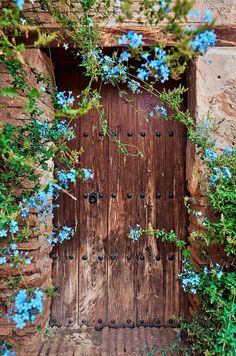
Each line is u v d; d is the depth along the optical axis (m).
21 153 1.29
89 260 1.91
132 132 1.90
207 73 1.64
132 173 1.91
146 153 1.90
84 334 1.79
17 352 1.56
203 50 1.02
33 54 1.61
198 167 1.65
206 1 1.60
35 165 1.46
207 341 1.42
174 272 1.89
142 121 1.90
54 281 1.89
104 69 1.46
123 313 1.90
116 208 1.91
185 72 1.81
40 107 1.56
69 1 1.48
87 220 1.90
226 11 1.61
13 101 1.56
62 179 1.50
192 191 1.72
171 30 1.04
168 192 1.90
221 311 1.40
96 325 1.89
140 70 1.09
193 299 1.72
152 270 1.90
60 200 1.89
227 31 1.63
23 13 1.45
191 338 1.60
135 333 1.80
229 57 1.63
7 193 1.37
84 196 1.90
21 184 1.47
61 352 1.58
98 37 1.53
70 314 1.89
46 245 1.73
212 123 1.60
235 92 1.64
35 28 1.12
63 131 1.46
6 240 1.50
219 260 1.60
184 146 1.90
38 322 1.61
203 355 1.50
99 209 1.91
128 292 1.90
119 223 1.90
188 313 1.85
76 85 1.90
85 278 1.90
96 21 1.60
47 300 1.80
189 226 1.83
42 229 1.64
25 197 1.41
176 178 1.90
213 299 1.37
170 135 1.90
